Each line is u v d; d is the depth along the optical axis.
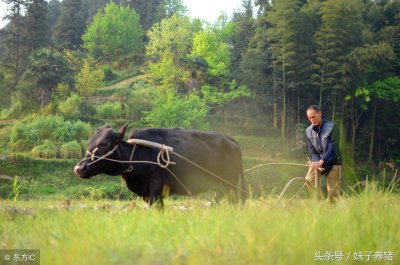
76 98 60.06
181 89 67.62
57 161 43.62
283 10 56.47
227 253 4.85
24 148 49.88
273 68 62.31
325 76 55.94
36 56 65.00
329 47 55.25
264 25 64.56
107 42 96.81
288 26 56.41
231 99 62.41
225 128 61.62
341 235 5.66
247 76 61.59
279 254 4.82
